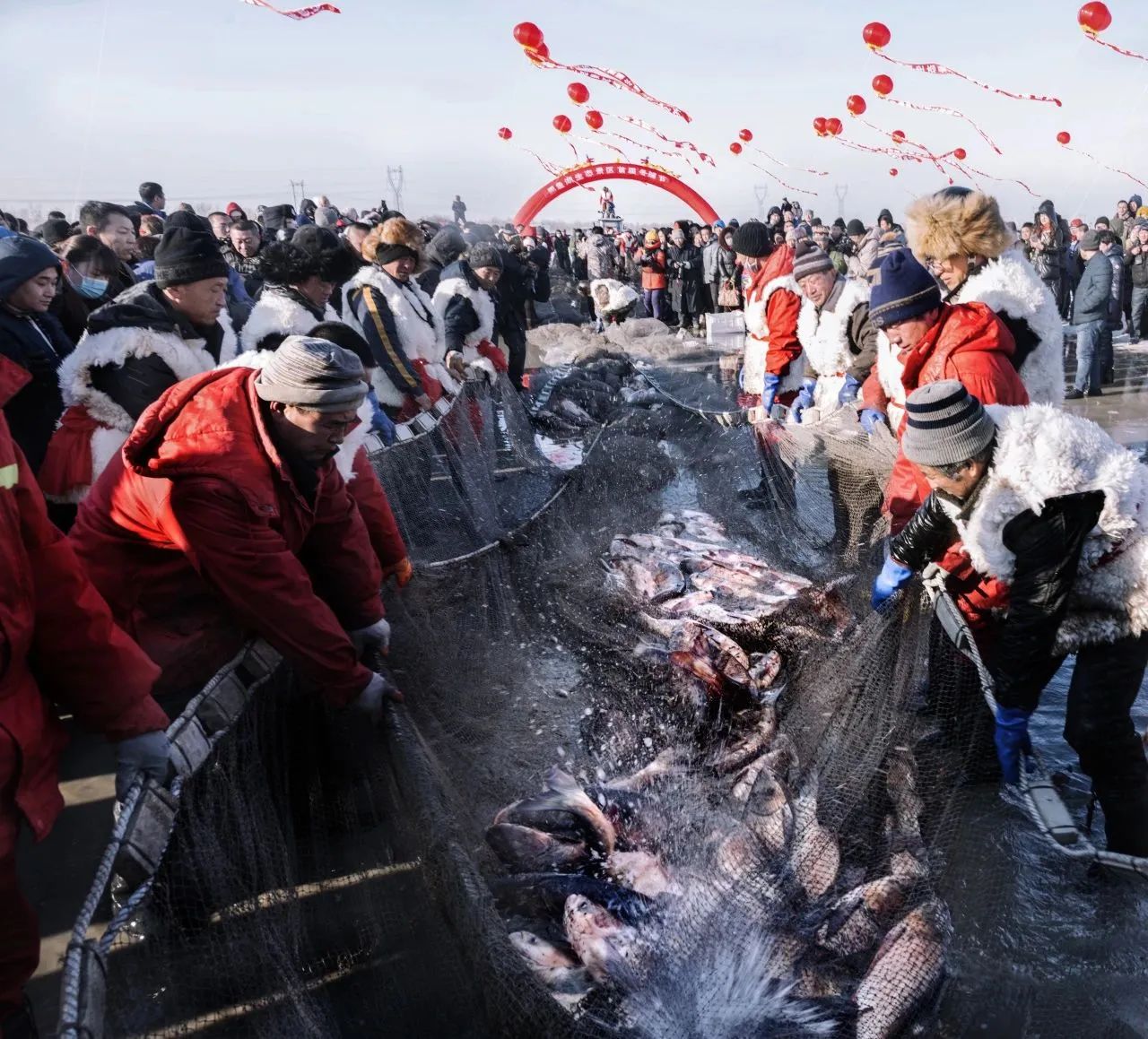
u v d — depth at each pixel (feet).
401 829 8.29
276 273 13.80
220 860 7.06
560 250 72.33
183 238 11.29
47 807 6.47
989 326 10.48
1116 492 8.20
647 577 12.73
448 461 16.70
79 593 6.56
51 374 13.21
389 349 18.71
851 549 14.33
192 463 8.25
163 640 9.13
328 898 8.29
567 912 7.36
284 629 8.55
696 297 57.11
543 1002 6.03
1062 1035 7.13
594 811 8.46
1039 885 8.15
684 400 27.37
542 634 12.67
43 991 7.72
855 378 17.02
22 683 6.34
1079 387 34.12
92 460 11.23
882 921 7.41
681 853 8.14
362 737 9.35
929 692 9.12
